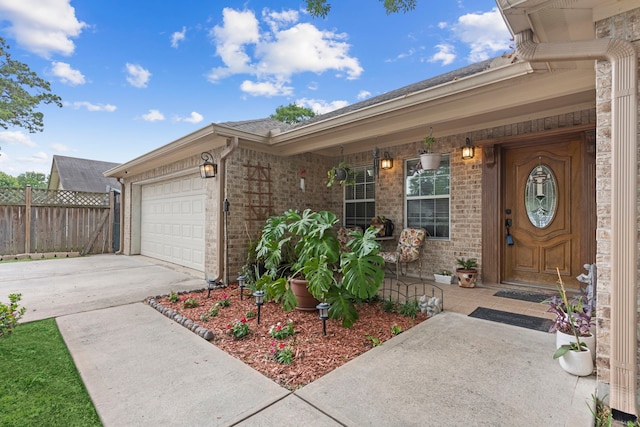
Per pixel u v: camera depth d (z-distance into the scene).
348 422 1.79
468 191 5.22
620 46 1.81
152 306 4.10
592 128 3.99
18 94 13.16
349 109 6.43
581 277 3.25
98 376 2.32
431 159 4.90
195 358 2.63
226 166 5.62
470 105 3.81
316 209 7.08
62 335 3.11
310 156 6.98
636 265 1.78
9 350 2.76
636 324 1.78
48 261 8.09
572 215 4.42
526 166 4.82
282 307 4.04
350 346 2.87
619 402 1.82
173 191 7.66
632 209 1.77
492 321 3.44
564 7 1.94
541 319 3.48
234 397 2.05
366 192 6.85
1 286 5.23
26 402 1.99
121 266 7.30
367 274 3.37
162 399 2.03
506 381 2.21
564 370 2.34
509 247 4.99
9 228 8.57
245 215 5.84
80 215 9.62
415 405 1.94
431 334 3.09
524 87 3.40
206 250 6.09
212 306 4.12
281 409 1.92
